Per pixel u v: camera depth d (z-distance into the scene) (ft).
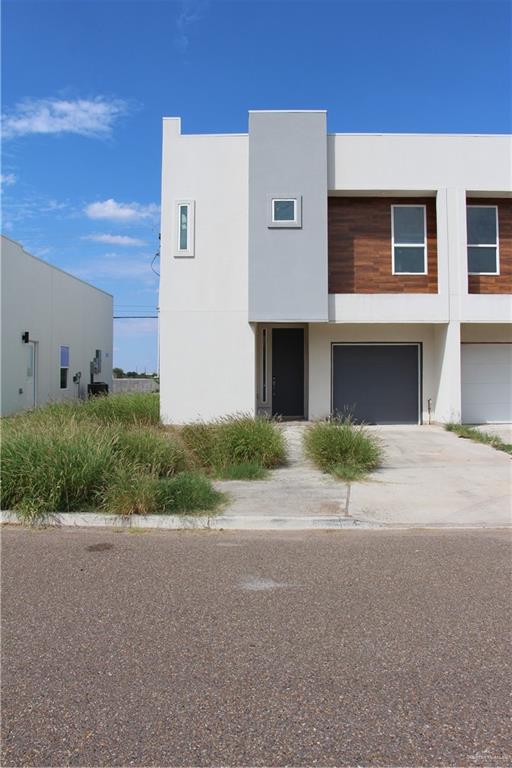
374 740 9.59
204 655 12.51
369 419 54.60
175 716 10.28
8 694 11.02
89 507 24.66
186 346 50.60
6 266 59.82
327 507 25.23
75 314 82.23
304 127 49.32
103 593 16.14
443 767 8.96
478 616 14.57
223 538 21.84
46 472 24.75
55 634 13.56
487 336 54.90
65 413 41.39
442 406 52.21
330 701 10.73
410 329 54.60
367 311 50.49
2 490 24.63
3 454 25.63
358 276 52.21
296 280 49.03
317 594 16.06
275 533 22.63
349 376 54.80
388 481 30.22
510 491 28.27
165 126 50.75
